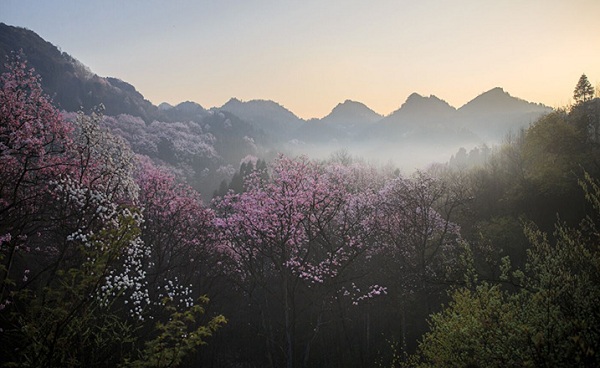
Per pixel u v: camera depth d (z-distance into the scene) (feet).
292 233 95.66
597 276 30.66
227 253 118.01
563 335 29.22
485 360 34.73
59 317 32.30
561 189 148.05
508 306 36.52
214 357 117.70
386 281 121.90
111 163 77.82
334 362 113.39
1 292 36.88
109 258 32.71
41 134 73.72
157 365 34.30
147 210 116.26
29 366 30.35
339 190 103.19
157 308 80.69
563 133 170.91
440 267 109.60
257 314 130.93
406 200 117.29
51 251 91.45
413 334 115.03
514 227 136.36
